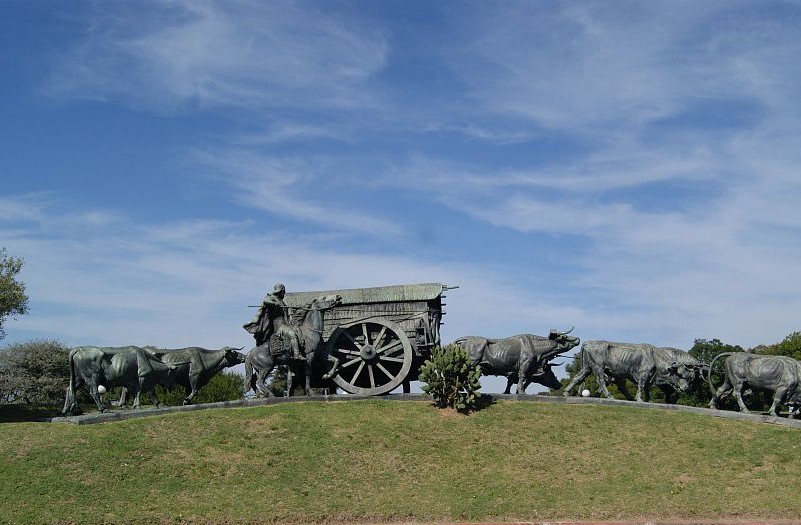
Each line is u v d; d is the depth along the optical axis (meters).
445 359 33.66
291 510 25.22
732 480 27.73
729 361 34.44
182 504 25.08
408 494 26.66
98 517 23.89
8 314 55.72
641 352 35.69
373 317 37.28
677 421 32.38
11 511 23.75
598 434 31.17
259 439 29.89
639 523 25.00
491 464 28.86
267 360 35.72
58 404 60.09
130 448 28.22
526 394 35.38
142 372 33.09
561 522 25.03
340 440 30.06
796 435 30.81
